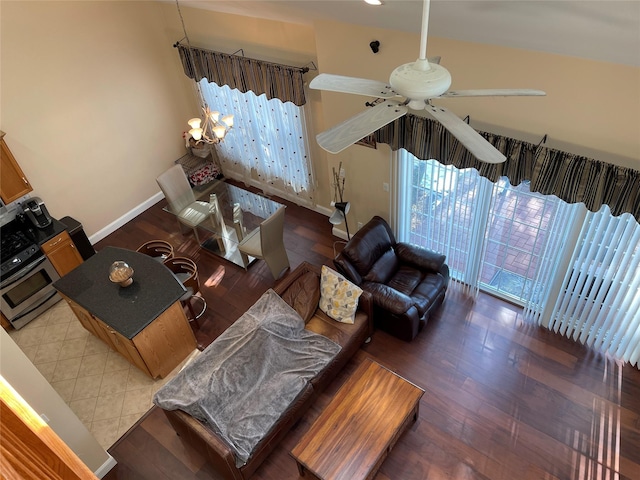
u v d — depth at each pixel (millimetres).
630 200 3826
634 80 3496
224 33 6449
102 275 5211
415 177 5531
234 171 8305
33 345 5820
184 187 7125
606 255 4375
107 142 6992
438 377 5082
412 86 2203
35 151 6266
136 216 7777
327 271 5203
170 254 6137
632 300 4488
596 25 2689
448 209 5461
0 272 5625
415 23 3902
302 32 5621
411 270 5684
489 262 5688
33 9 5691
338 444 4086
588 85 3715
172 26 6992
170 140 7852
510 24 3197
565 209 4457
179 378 4355
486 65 4121
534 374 5020
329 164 6215
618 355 5004
